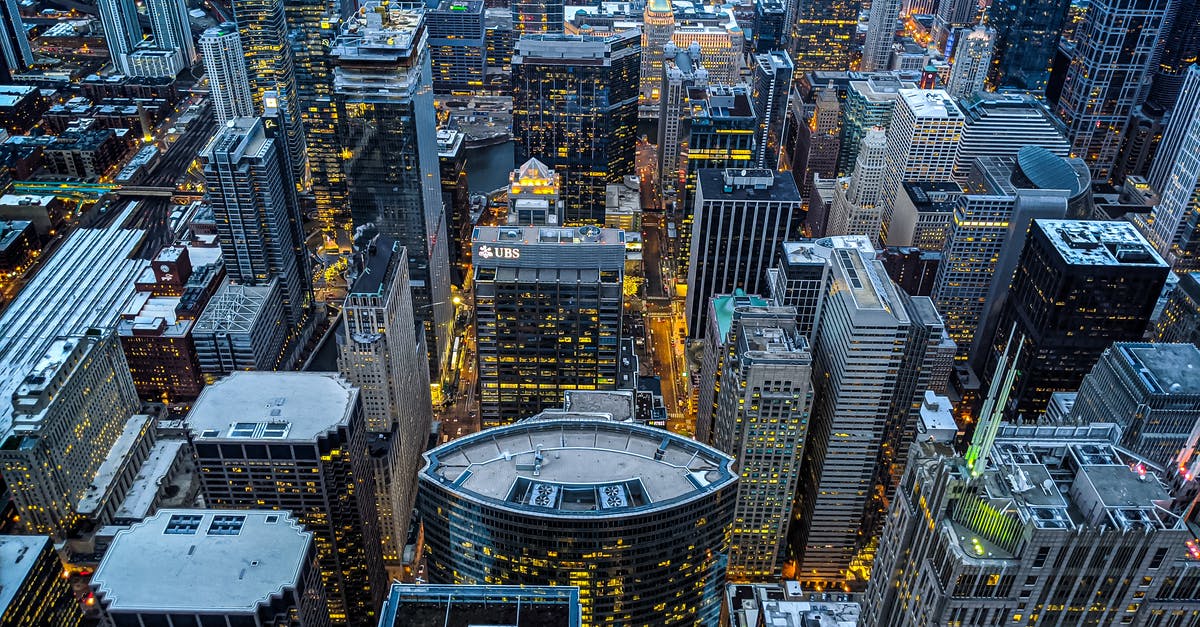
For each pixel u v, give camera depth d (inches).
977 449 6796.3
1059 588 6638.8
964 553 6584.6
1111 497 6407.5
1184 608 6712.6
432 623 7632.9
